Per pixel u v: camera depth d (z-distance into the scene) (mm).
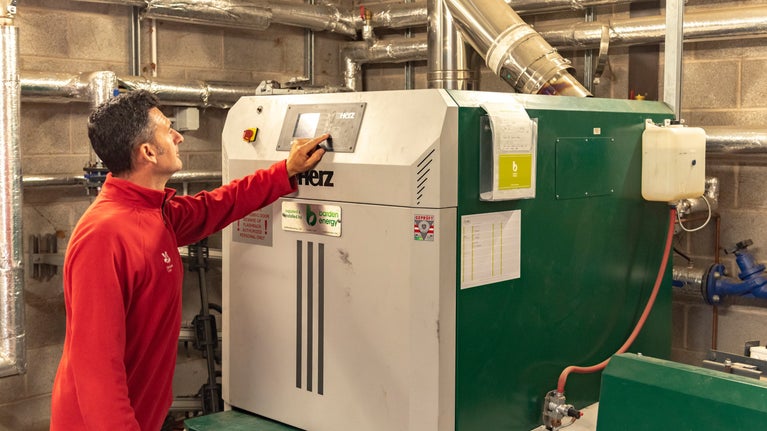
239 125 2057
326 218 1803
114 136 1702
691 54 3143
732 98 3049
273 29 4164
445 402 1639
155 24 3662
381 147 1684
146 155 1733
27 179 3168
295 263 1884
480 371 1719
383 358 1710
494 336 1748
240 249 2023
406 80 4211
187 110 3605
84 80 3104
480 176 1670
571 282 1975
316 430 1869
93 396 1523
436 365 1616
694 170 2199
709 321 3117
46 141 3330
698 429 1395
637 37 3086
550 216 1883
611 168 2082
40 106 3299
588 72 3420
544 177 1847
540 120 1816
